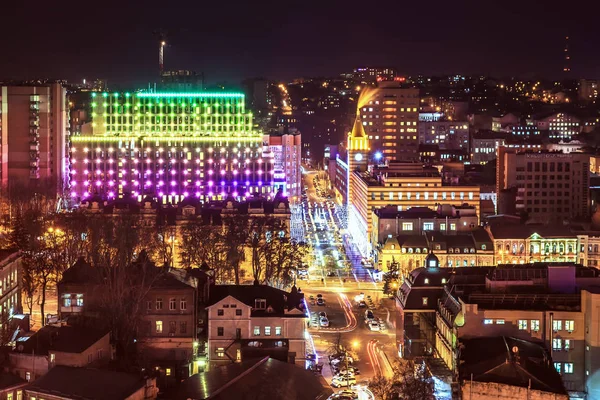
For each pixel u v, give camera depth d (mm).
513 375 192750
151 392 188125
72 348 195750
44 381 184375
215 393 184625
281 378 196250
